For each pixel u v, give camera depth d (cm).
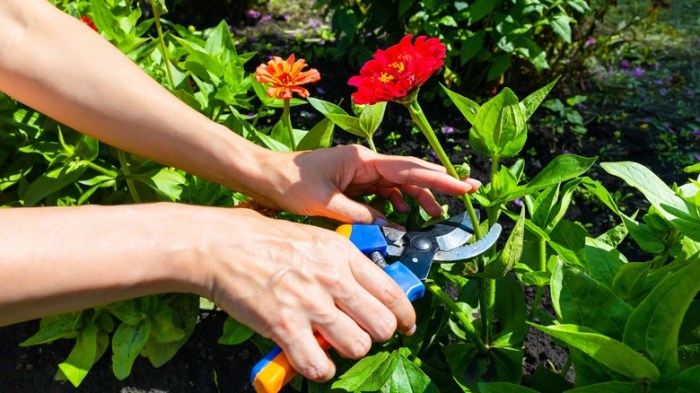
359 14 332
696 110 304
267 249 109
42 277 97
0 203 199
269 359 111
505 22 282
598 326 109
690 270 95
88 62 138
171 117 141
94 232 102
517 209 246
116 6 223
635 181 126
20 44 135
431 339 152
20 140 192
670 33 363
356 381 126
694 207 124
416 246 133
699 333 116
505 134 131
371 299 109
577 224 157
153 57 220
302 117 298
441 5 289
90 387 174
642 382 99
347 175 144
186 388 174
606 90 320
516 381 140
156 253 104
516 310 147
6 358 183
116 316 174
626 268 123
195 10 399
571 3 289
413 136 282
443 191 135
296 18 404
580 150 277
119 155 175
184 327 178
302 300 107
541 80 319
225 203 182
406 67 117
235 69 201
